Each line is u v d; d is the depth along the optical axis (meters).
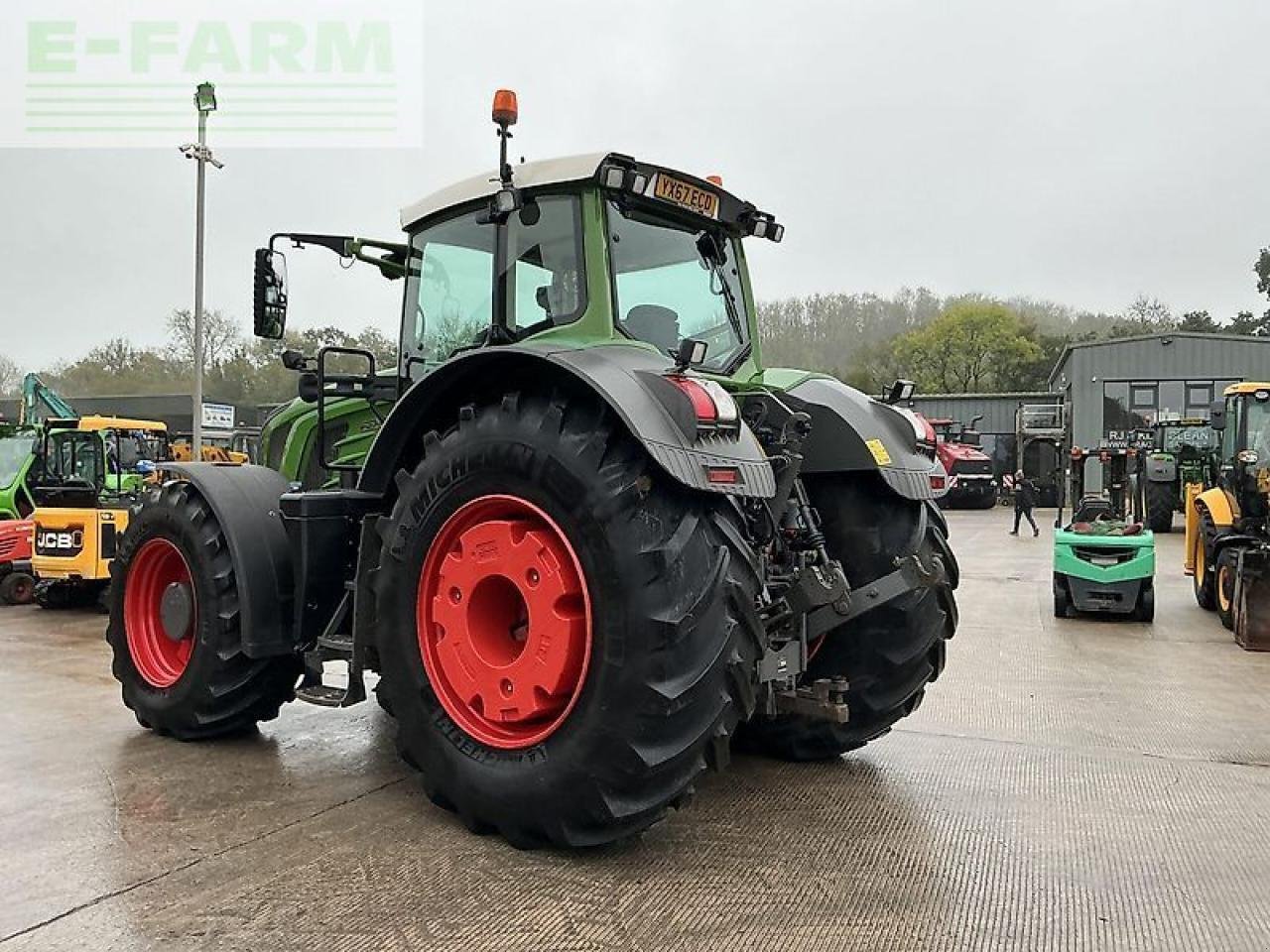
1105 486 17.95
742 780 3.79
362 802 3.42
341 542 3.91
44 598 9.16
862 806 3.49
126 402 35.75
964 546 15.77
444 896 2.67
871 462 3.79
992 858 3.02
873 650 3.85
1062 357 30.30
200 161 16.98
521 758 2.96
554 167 3.49
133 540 4.37
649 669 2.75
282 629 3.95
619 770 2.78
